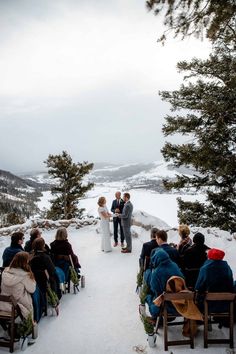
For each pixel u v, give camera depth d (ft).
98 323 19.63
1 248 37.37
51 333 18.45
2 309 17.02
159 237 20.76
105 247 35.17
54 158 95.04
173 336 17.56
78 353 16.47
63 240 24.34
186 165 46.93
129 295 23.91
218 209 49.98
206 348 16.26
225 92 36.81
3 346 16.85
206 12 18.28
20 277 17.33
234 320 18.11
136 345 17.02
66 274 24.03
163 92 45.78
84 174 96.84
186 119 44.88
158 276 17.20
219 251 17.22
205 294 16.06
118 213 35.78
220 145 42.39
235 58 34.94
